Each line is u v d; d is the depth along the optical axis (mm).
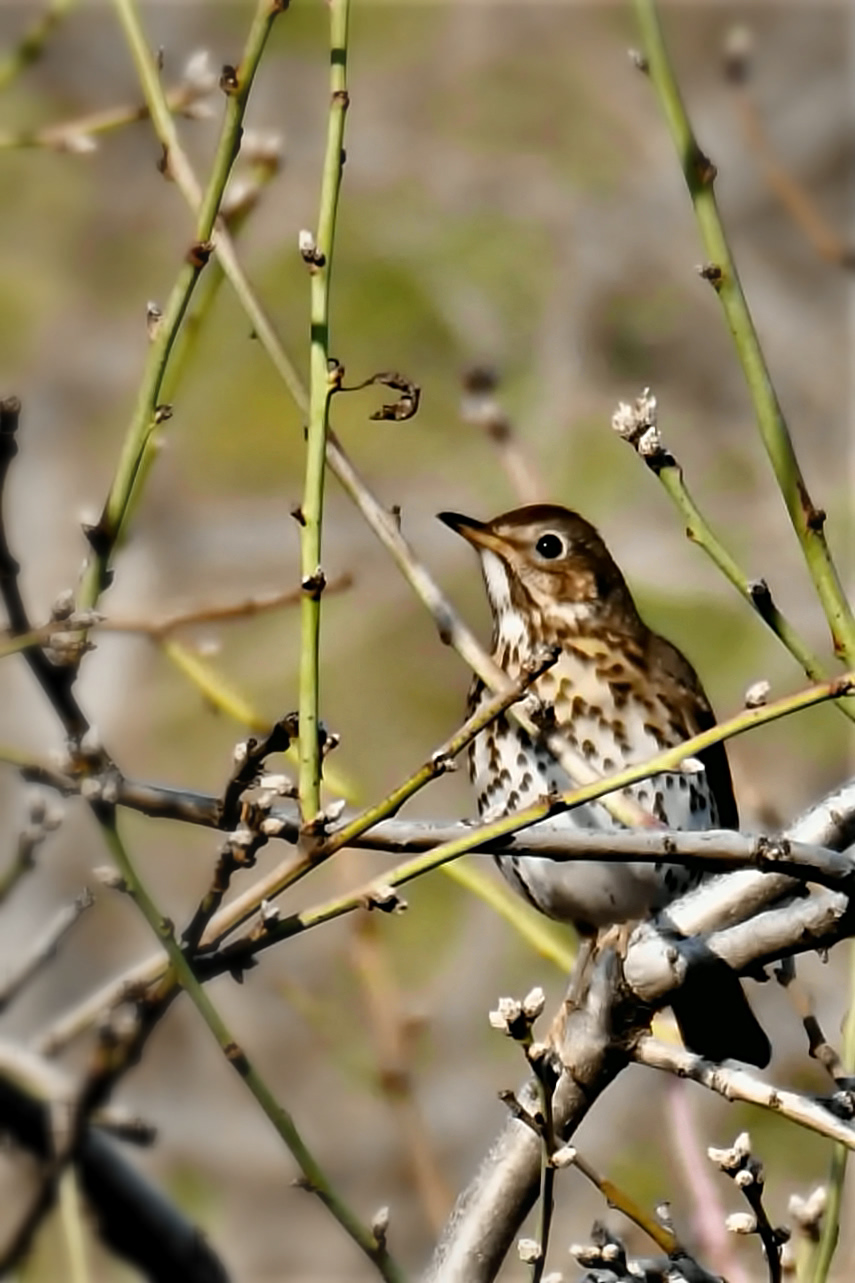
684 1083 7621
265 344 6168
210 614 6988
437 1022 13711
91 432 18219
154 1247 5379
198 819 5410
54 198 19047
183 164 6293
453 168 18516
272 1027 13562
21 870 5551
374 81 19188
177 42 19734
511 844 5668
